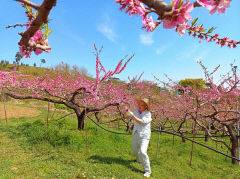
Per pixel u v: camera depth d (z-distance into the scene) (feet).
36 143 15.14
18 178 9.18
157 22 2.76
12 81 20.21
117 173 10.76
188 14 2.04
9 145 14.51
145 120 11.32
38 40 3.18
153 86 27.22
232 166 16.17
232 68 17.90
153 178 10.82
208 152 20.47
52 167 10.80
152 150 18.25
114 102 20.68
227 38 6.72
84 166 11.35
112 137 19.38
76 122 26.45
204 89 19.61
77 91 18.84
